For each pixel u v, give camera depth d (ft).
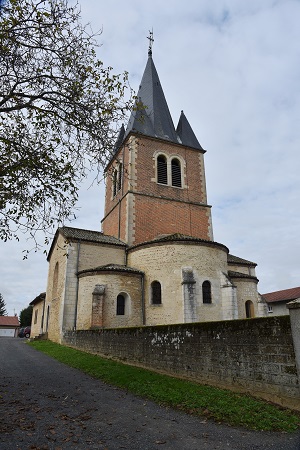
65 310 66.74
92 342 52.54
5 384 31.81
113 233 90.74
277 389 22.22
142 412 22.63
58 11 27.91
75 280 69.31
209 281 63.26
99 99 31.63
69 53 29.66
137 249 70.85
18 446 16.30
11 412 22.34
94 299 59.41
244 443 16.75
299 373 20.75
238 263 91.71
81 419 21.06
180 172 94.99
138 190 85.10
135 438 17.70
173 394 26.04
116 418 21.30
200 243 64.95
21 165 27.94
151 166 89.86
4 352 60.70
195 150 99.71
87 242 73.56
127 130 93.30
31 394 27.89
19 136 30.22
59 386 31.35
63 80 30.14
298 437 17.22
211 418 20.90
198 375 29.71
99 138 31.91
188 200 92.07
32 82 29.25
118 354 44.09
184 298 58.65
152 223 83.66
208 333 29.32
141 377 32.86
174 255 63.62
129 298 63.21
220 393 25.04
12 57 27.27
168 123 101.09
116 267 65.82
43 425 19.75
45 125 30.89
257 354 24.21
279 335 22.76
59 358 50.37
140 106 33.40
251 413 20.71
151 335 37.65
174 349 33.42
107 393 28.55
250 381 24.44
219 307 62.34
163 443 16.96
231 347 26.66
